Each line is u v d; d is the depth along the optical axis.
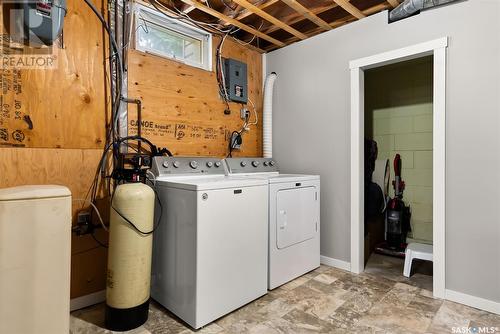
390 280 2.39
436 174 2.08
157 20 2.45
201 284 1.69
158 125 2.41
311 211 2.58
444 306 1.94
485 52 1.91
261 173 2.77
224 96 2.93
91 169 2.02
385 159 3.47
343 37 2.66
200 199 1.68
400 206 3.25
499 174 1.85
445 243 2.05
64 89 1.91
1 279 1.28
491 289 1.87
